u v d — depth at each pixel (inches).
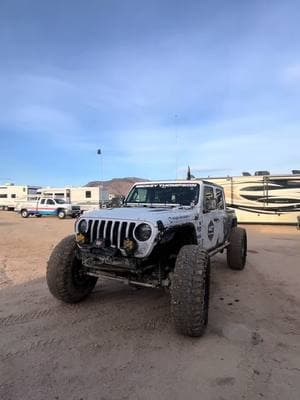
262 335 175.6
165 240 182.4
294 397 122.6
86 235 190.9
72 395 122.7
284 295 245.9
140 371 139.5
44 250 434.6
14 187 1667.1
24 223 954.7
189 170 314.8
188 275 167.3
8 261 356.5
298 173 911.7
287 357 152.3
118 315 201.0
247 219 941.2
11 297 232.1
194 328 165.8
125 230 180.4
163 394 123.7
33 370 139.4
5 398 120.4
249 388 128.1
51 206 1237.1
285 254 430.0
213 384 130.6
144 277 188.9
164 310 209.6
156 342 166.4
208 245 252.5
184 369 141.3
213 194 273.1
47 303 220.2
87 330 179.8
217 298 238.4
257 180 932.6
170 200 249.6
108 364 144.9
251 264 359.3
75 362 146.3
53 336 171.9
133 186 272.2
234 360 149.2
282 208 911.7
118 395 123.0
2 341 165.8
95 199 1413.6
